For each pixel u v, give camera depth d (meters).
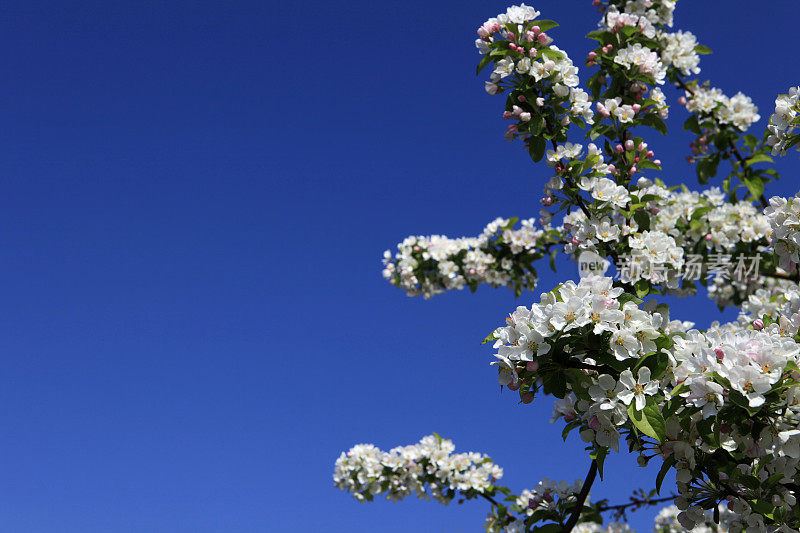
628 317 3.16
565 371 3.35
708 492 3.38
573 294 3.19
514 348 3.17
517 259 8.64
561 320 3.09
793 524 3.20
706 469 3.29
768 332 3.45
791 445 2.92
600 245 4.81
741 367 2.73
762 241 6.57
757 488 3.17
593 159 4.77
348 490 7.11
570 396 3.98
